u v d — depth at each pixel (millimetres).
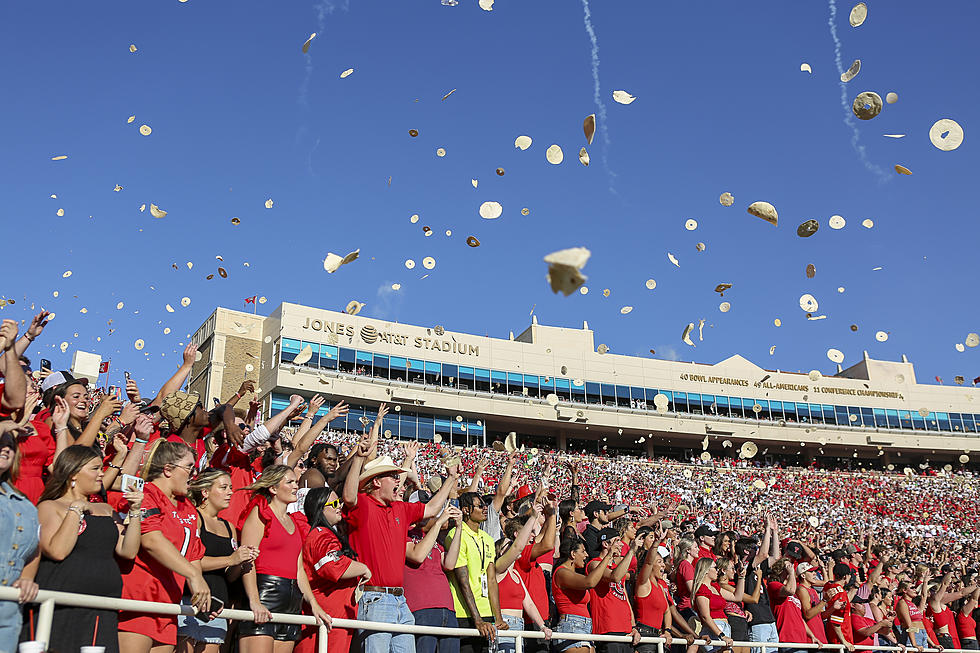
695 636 8734
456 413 56281
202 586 5105
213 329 51188
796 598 10430
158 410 7562
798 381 65438
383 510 6691
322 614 5832
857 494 51531
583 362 61000
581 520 9734
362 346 53625
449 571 7062
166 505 5430
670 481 47625
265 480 5969
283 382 49312
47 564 4613
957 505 50688
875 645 10969
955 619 12977
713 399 62969
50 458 5891
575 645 7680
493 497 8945
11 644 4141
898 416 66000
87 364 8430
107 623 4613
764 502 45000
